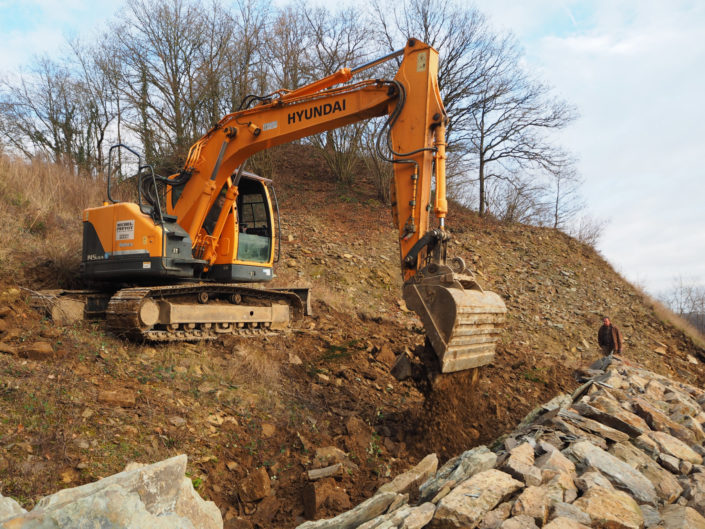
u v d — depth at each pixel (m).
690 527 3.61
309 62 23.80
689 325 18.02
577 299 17.30
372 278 15.54
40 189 12.76
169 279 8.03
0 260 8.79
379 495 4.16
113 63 22.53
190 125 22.69
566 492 3.95
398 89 6.47
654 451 5.40
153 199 7.95
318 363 8.46
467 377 6.14
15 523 1.79
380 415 6.91
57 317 7.30
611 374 8.55
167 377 6.28
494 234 20.89
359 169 25.41
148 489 2.31
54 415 4.82
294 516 4.67
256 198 9.80
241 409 6.09
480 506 3.58
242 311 8.71
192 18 22.47
